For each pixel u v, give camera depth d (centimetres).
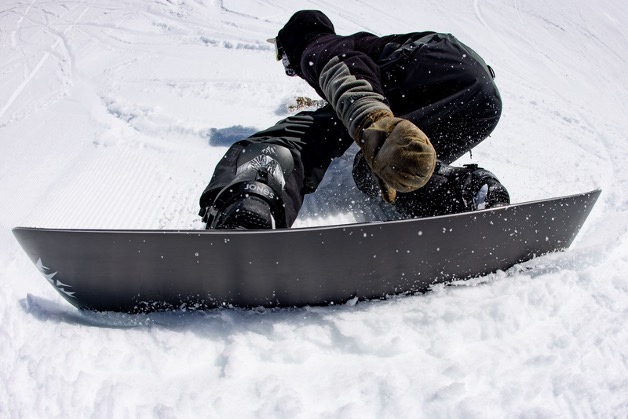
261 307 162
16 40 836
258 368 142
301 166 186
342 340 149
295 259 151
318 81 178
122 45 724
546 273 173
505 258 172
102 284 158
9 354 151
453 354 143
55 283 161
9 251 218
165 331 153
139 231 145
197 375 140
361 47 194
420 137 132
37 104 502
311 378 138
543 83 492
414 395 129
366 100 151
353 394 131
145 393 133
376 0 797
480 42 617
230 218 157
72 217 245
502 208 157
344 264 154
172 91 444
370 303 164
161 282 156
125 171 289
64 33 831
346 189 236
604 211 233
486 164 283
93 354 146
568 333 149
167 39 717
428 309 157
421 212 196
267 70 488
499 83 474
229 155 186
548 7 744
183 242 145
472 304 158
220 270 152
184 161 294
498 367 136
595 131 361
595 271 176
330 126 193
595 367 137
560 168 283
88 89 514
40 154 345
